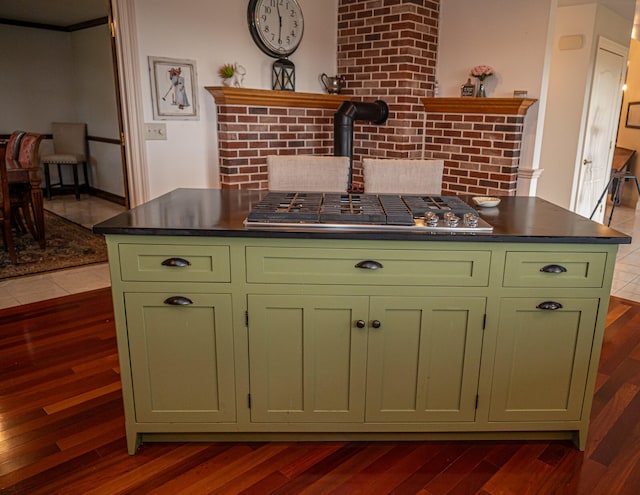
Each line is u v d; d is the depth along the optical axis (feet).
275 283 5.63
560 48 15.85
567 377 6.09
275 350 5.89
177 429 6.15
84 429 6.57
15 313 10.03
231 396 6.05
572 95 15.88
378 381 6.04
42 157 21.49
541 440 6.48
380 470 5.90
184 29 11.60
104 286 11.57
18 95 21.91
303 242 5.50
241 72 12.65
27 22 21.48
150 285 5.60
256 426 6.18
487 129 12.91
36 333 9.21
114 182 21.57
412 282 5.66
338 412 6.15
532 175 12.73
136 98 11.15
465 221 5.88
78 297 10.89
